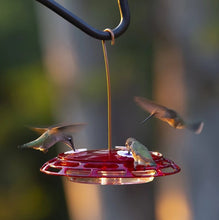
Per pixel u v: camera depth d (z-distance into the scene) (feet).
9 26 66.39
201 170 44.50
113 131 48.55
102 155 20.15
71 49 45.37
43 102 66.28
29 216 69.97
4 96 66.64
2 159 68.69
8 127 67.10
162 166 19.48
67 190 51.70
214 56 43.39
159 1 45.44
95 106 46.52
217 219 44.01
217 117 43.52
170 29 44.86
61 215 70.13
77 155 20.54
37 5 48.80
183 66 44.39
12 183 69.46
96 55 45.50
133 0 55.98
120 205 47.60
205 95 43.83
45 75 65.57
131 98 50.26
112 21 48.78
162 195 48.88
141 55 55.98
